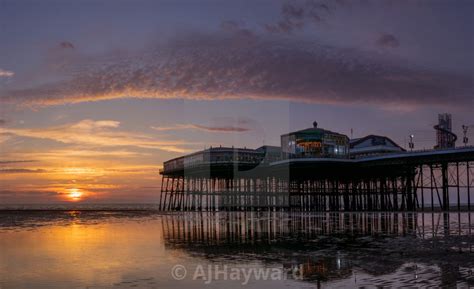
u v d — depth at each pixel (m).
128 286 19.56
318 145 82.75
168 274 21.52
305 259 24.86
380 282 19.28
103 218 77.69
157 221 64.69
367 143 102.19
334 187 103.75
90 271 23.41
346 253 27.20
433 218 61.72
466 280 19.69
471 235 37.34
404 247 29.98
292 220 56.75
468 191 82.75
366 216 68.50
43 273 23.31
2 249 33.38
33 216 88.31
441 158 79.31
